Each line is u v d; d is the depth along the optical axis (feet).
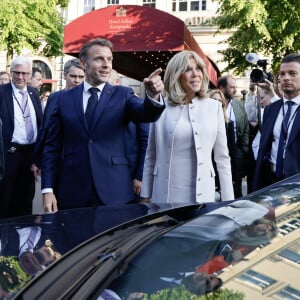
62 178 10.87
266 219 5.70
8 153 16.63
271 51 45.16
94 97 10.75
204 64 10.54
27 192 17.49
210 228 5.66
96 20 35.73
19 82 16.87
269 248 5.00
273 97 17.85
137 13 35.01
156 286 4.53
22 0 48.60
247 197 6.79
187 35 36.09
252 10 41.29
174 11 66.03
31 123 17.19
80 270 5.07
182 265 4.89
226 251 5.03
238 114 18.75
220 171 10.93
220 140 10.85
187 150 10.44
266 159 13.11
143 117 10.11
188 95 10.57
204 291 4.41
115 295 4.41
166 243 5.46
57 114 11.14
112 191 10.51
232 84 18.90
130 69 44.19
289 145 12.26
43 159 11.25
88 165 10.55
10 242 6.17
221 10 48.37
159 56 39.01
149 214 7.53
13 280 4.85
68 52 36.45
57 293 4.57
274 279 4.52
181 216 7.51
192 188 10.41
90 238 6.28
